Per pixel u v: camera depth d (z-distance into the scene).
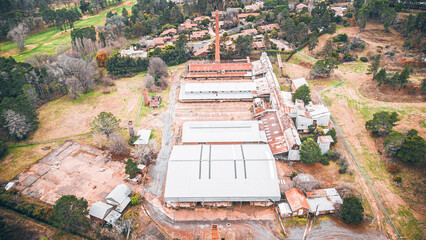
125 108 146.75
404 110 128.62
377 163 105.25
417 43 169.62
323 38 198.88
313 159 103.44
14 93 141.00
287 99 138.00
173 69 184.75
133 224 87.31
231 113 138.62
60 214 83.88
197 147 108.50
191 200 91.00
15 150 120.50
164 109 144.88
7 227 89.38
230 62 187.38
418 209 88.19
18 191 100.44
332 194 92.12
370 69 149.12
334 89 150.12
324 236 82.62
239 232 85.19
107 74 180.12
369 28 199.50
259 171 95.50
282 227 85.88
